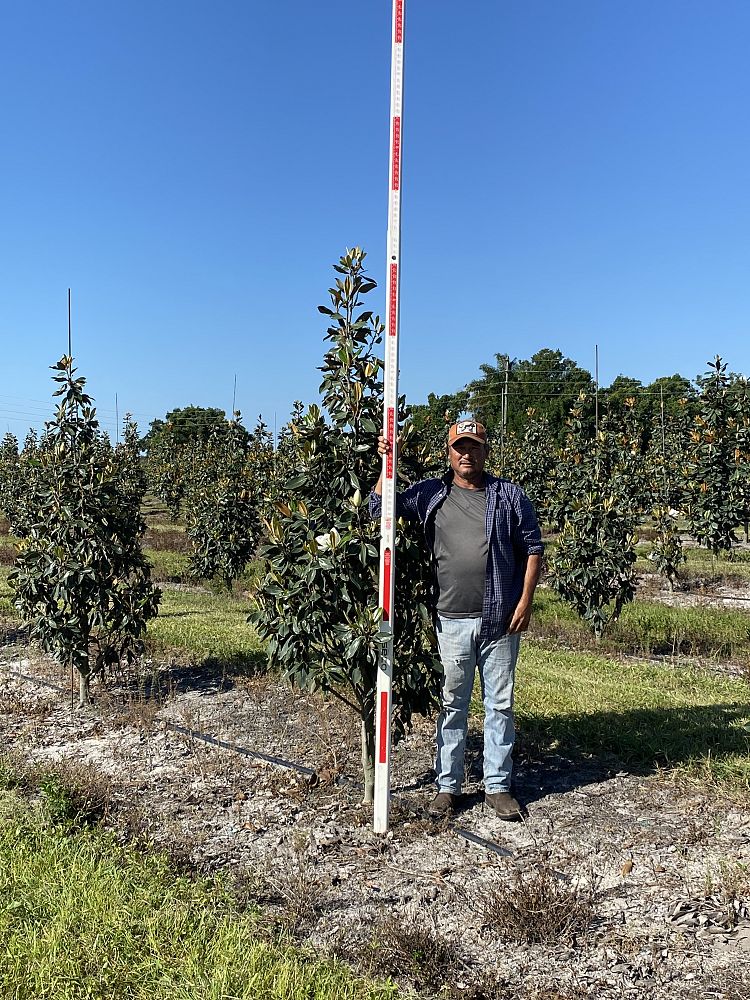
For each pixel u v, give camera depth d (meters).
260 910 3.36
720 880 3.64
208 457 22.28
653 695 6.58
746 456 13.88
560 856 3.93
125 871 3.47
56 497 6.64
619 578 9.30
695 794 4.59
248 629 9.28
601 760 5.24
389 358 4.00
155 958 2.86
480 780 4.94
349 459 4.43
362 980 2.84
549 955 3.13
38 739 5.72
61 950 2.88
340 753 5.36
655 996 2.87
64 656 6.55
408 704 4.35
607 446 12.66
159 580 14.69
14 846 3.68
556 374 59.62
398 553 4.26
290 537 4.44
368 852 3.99
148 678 7.35
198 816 4.39
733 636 9.09
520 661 7.94
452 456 4.39
